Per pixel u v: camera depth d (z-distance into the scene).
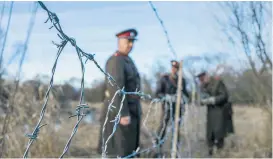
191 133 6.95
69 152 5.84
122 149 4.25
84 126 8.08
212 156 6.33
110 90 4.15
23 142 5.52
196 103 7.34
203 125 7.50
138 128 4.50
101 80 4.25
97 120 8.27
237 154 6.29
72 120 8.20
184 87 6.52
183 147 6.18
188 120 7.00
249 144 6.66
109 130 4.25
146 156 5.76
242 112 9.02
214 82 7.26
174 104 6.10
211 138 7.03
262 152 6.19
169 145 6.02
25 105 5.73
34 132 1.80
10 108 4.06
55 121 5.97
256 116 7.32
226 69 7.35
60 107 6.01
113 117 4.20
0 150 3.74
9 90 4.87
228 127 7.18
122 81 4.21
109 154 4.26
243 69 6.84
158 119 6.08
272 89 6.34
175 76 6.36
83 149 6.08
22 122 5.63
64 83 5.66
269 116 6.52
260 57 5.86
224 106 7.19
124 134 4.28
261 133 6.64
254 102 7.11
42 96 5.87
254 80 6.75
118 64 4.24
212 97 7.14
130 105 4.36
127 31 4.44
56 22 1.71
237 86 7.45
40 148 5.60
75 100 5.97
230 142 6.96
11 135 5.04
